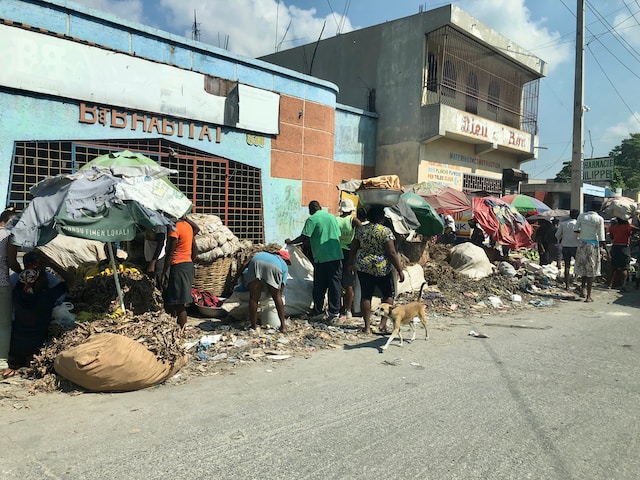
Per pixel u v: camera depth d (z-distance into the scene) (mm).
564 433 3658
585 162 17703
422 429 3676
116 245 7332
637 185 50312
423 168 16094
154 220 4992
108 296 5688
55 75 7758
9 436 3428
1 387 4395
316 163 12469
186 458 3164
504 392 4512
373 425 3734
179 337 5066
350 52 17625
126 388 4336
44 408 3955
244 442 3410
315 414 3932
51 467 3014
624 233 11516
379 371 5109
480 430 3678
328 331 6664
